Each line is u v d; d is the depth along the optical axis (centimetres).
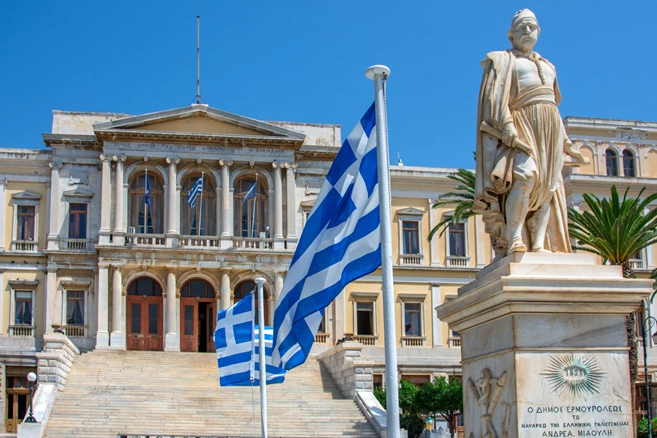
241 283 5547
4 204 5516
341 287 1126
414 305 5925
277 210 5612
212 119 5625
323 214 1173
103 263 5334
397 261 5944
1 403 5206
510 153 718
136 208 5538
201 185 5250
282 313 1184
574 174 5850
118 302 5297
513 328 660
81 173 5584
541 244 713
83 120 5706
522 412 646
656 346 5616
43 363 4259
